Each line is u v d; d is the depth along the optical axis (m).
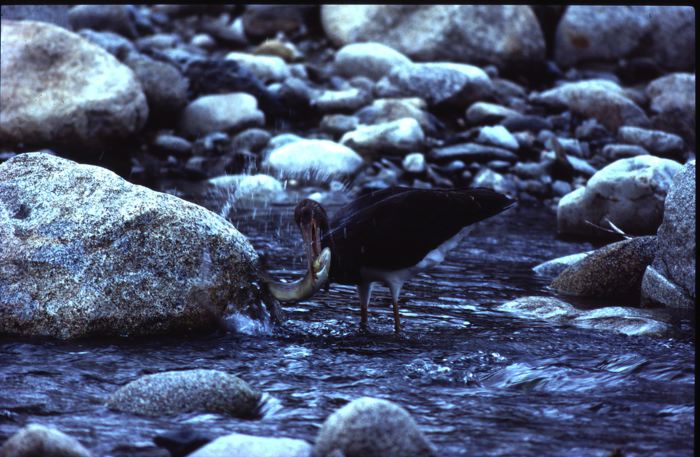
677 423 7.71
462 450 7.01
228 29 32.53
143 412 7.77
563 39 33.03
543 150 23.39
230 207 18.92
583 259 13.45
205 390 7.91
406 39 30.81
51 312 9.97
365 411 6.51
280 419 7.75
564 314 11.65
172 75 23.72
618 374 9.10
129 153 22.16
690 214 11.98
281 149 21.67
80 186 10.56
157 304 10.20
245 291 10.69
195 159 22.17
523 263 15.27
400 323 11.31
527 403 8.27
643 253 13.05
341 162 21.25
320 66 30.11
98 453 6.83
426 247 10.81
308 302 12.41
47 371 8.86
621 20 33.09
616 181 16.89
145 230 10.20
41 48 21.23
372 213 10.71
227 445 6.41
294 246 15.73
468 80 25.84
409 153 22.55
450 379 9.07
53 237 10.20
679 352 9.94
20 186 10.71
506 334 10.80
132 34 30.95
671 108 26.41
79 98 20.94
